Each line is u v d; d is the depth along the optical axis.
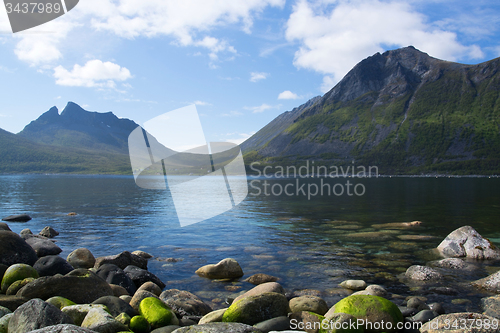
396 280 9.70
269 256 12.46
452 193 48.47
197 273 10.45
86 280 7.08
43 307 5.00
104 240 15.27
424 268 10.09
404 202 34.56
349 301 6.18
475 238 12.83
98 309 5.55
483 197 40.69
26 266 7.92
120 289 7.90
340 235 16.53
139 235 16.50
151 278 9.22
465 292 8.69
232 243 14.74
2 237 8.95
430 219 21.73
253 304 6.10
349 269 10.80
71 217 22.66
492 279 9.02
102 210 26.80
